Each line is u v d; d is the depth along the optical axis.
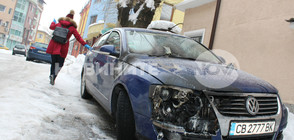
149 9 13.41
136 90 2.20
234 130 1.94
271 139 2.24
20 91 3.82
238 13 7.22
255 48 6.38
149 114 2.02
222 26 7.74
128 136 2.32
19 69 7.33
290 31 5.55
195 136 1.86
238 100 2.01
